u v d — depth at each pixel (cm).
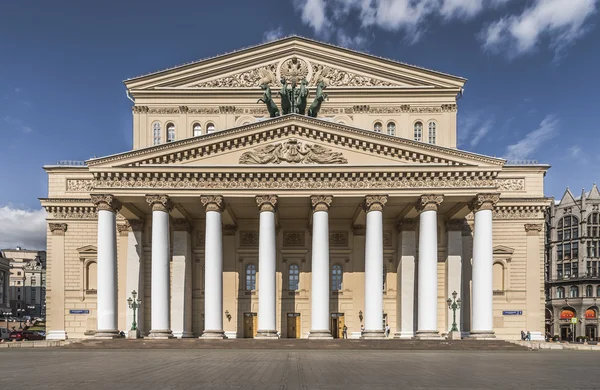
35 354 3769
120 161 4900
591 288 11188
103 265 4788
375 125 6194
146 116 6184
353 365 2788
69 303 5944
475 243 4866
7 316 14250
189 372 2392
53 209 6019
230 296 5853
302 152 4966
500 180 6056
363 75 6247
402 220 5712
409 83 6231
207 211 4888
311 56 6228
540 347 4716
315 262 4831
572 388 1917
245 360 3127
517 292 5941
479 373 2406
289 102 5344
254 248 5972
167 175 4909
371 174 4912
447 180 4912
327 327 4738
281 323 5881
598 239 11406
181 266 5672
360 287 5850
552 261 11988
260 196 4909
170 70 6197
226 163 4969
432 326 4753
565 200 11962
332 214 5756
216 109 6203
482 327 4738
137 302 5416
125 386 1903
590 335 11056
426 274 4803
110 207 4866
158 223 4850
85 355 3631
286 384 1964
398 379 2144
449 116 6156
